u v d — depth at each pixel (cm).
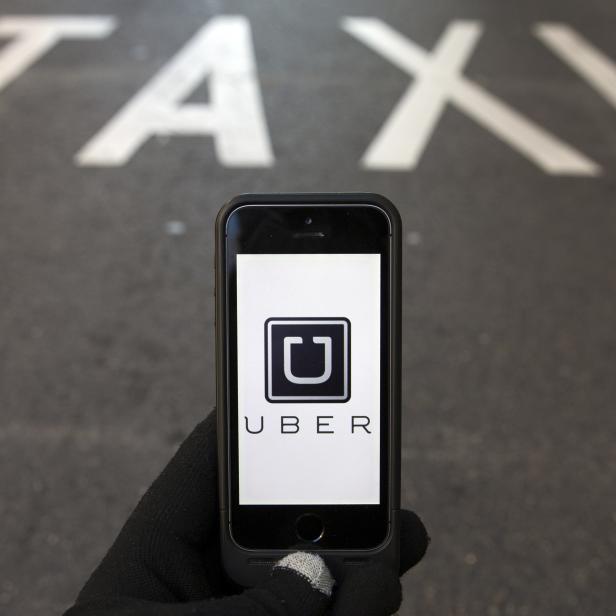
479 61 201
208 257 136
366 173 158
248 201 41
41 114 174
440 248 139
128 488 100
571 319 126
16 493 100
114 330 122
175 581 37
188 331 122
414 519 42
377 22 218
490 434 108
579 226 146
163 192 151
